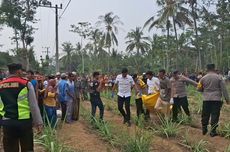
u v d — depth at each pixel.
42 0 31.95
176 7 43.34
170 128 12.19
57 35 32.19
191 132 12.72
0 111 7.05
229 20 42.25
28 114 7.05
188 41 57.34
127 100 13.82
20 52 44.97
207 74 12.21
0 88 7.07
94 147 10.65
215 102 12.00
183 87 14.14
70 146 10.25
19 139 7.19
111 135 11.60
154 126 13.10
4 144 7.13
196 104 19.16
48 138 9.77
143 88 14.22
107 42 67.00
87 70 76.56
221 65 53.62
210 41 53.78
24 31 43.50
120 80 13.93
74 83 15.39
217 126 12.43
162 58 60.25
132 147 10.02
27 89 7.08
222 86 11.95
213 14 42.56
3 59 52.91
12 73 7.18
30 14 43.12
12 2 42.41
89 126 14.05
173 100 13.91
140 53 74.62
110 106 19.75
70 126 13.84
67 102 14.64
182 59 64.31
